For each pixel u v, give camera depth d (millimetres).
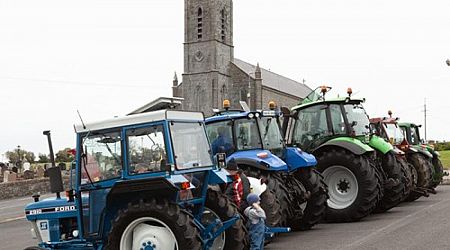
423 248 8859
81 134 8039
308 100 13938
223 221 8141
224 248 8172
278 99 78875
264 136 11125
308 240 10328
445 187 21906
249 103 76250
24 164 43625
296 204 11227
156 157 7594
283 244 10000
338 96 13578
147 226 7477
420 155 17062
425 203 15875
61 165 8883
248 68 83125
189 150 7969
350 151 12625
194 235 7258
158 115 7625
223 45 79375
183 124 7945
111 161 7875
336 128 13242
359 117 13664
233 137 11055
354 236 10438
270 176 10625
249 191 9422
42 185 35062
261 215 8734
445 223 11375
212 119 11242
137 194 7582
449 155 42000
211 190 8312
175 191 7324
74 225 8641
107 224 7871
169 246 7324
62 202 8602
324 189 11695
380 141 13992
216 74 77688
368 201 12367
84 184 8008
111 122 7852
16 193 32625
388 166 13875
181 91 80125
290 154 11633
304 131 13508
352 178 12602
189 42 79438
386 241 9633
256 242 8688
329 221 12781
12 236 14062
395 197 13766
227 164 9266
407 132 19359
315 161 11820
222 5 79750
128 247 7555
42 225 8750
